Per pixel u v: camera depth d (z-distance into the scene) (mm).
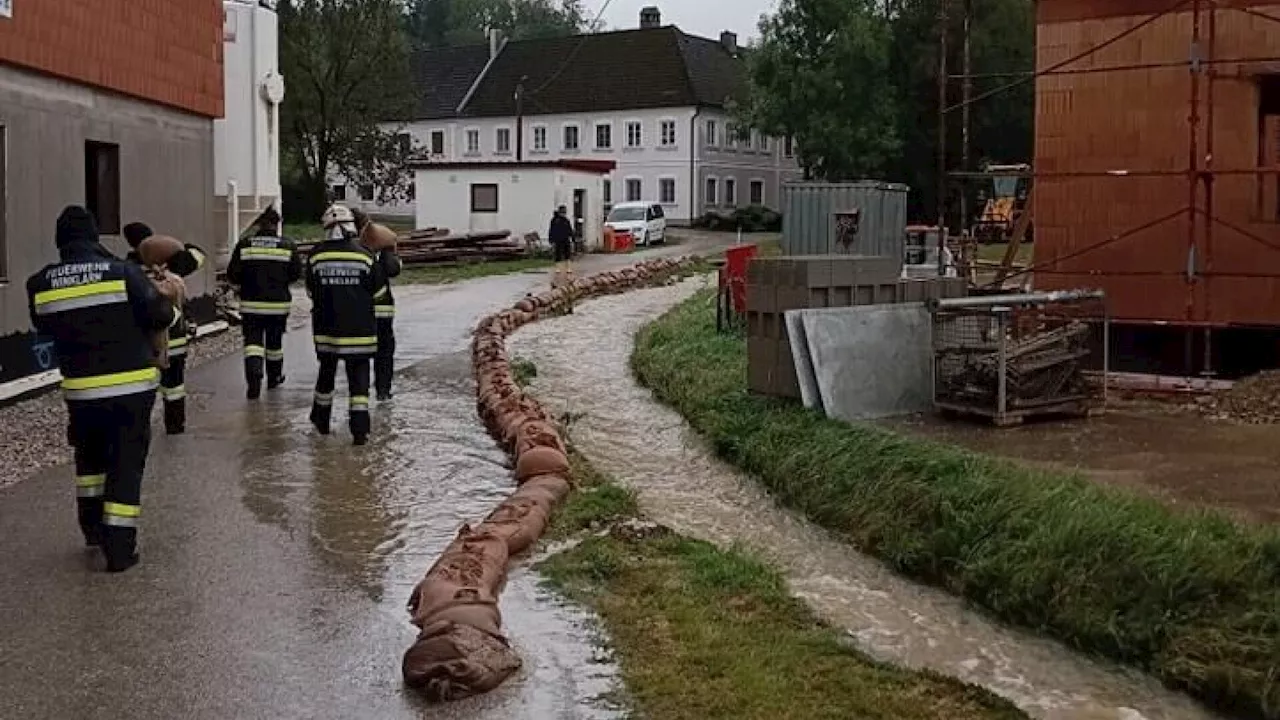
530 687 5383
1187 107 12414
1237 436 9734
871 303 11242
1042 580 6695
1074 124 13047
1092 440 9625
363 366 10375
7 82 12414
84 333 6793
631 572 7117
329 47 46719
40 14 12945
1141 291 12820
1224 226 12305
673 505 9234
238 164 23219
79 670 5449
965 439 9680
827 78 45656
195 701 5148
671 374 14250
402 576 6867
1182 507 7371
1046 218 13289
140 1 15578
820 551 8117
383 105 48719
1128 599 6340
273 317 12492
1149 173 12047
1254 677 5562
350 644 5812
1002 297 10719
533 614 6355
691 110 57938
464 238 33312
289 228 42406
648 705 5219
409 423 11398
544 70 63531
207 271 18203
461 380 14117
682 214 58531
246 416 11516
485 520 7758
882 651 6301
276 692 5258
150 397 6941
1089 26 12883
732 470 10336
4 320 12258
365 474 9320
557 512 8312
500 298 24234
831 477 8977
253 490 8734
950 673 6027
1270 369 12352
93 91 14484
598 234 40000
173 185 17016
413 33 100812
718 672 5598
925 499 7953
